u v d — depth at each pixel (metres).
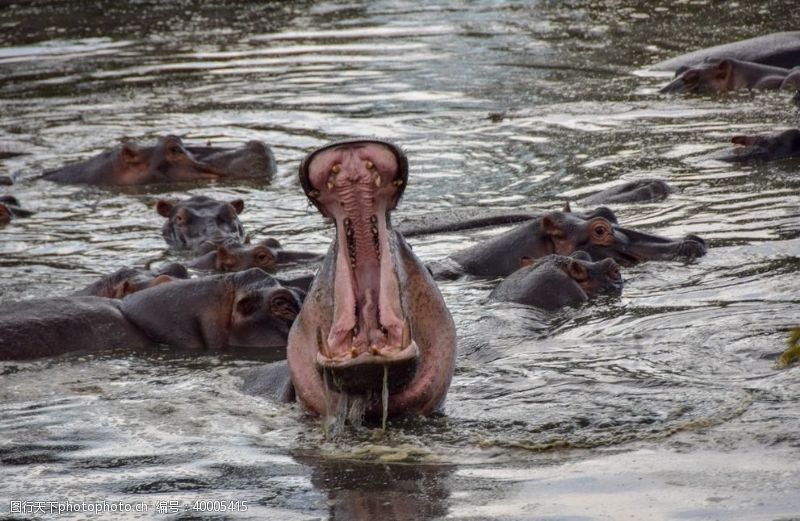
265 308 42.41
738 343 37.22
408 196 63.16
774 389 32.59
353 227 29.83
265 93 92.56
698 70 85.94
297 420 32.69
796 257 46.97
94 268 53.00
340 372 29.12
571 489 26.44
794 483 25.66
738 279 44.84
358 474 28.34
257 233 58.91
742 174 62.28
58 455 30.86
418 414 31.58
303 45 112.62
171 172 72.25
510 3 131.12
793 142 65.81
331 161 28.89
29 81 101.56
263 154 72.69
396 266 30.28
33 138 81.81
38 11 137.00
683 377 34.44
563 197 60.94
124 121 85.56
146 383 37.78
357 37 115.50
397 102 87.25
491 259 49.94
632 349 37.72
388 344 29.95
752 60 92.31
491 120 80.12
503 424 31.33
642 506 25.06
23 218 63.62
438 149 73.12
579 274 44.78
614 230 49.53
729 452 28.03
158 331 42.62
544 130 76.44
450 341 31.38
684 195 58.91
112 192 69.75
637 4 126.12
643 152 68.94
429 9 130.12
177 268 47.31
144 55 111.31
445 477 27.84
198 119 85.12
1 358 40.62
